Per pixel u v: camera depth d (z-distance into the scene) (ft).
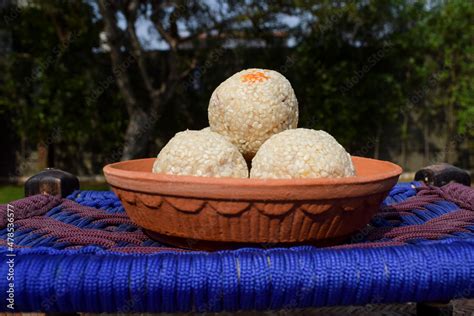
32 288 1.33
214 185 1.37
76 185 2.10
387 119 6.55
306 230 1.43
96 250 1.41
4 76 6.56
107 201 1.99
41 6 6.12
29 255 1.37
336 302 1.37
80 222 1.73
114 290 1.33
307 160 1.47
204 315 2.02
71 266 1.34
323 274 1.35
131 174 1.43
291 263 1.36
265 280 1.34
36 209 1.79
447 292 1.38
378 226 1.71
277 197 1.37
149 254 1.39
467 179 2.07
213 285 1.34
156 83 6.87
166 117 6.88
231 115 1.61
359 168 1.79
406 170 7.04
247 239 1.43
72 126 6.57
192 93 6.84
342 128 6.45
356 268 1.36
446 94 6.76
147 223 1.49
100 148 6.95
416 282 1.36
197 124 6.91
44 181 1.98
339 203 1.40
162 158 1.52
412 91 6.65
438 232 1.59
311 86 6.44
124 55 6.55
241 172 1.52
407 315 2.18
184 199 1.40
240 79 1.65
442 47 6.53
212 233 1.43
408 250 1.40
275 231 1.42
